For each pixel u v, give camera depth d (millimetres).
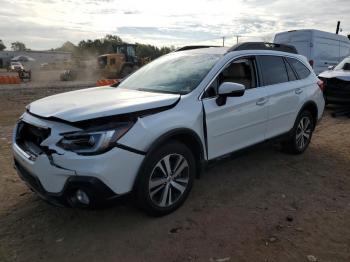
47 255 3189
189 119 3820
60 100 3766
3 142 6613
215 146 4250
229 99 4336
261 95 4840
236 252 3244
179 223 3711
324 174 5188
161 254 3207
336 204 4230
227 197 4344
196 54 4875
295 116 5641
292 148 5875
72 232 3545
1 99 13555
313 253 3254
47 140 3232
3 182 4711
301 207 4129
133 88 4527
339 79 9781
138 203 3537
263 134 5027
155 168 3564
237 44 4848
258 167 5395
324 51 16062
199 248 3295
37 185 3381
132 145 3279
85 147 3139
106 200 3207
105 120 3209
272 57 5312
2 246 3307
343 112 10047
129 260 3125
